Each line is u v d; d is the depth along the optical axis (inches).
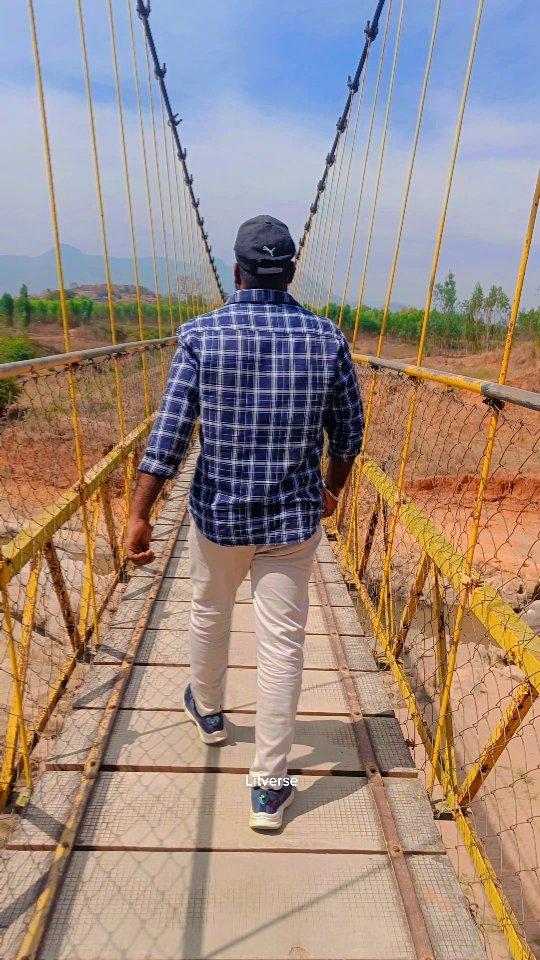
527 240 62.7
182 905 67.8
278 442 66.1
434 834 78.0
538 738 173.9
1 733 142.3
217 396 64.9
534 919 129.2
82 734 91.7
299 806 81.7
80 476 107.4
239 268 68.1
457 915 67.9
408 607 106.8
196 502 71.0
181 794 82.2
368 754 90.6
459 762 164.4
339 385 68.1
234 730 94.6
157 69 236.4
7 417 139.6
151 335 699.4
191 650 84.9
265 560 70.8
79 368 108.6
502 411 68.4
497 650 211.0
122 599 134.5
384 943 65.1
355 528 151.3
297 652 73.9
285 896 69.5
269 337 64.7
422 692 179.3
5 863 71.2
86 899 68.0
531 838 146.0
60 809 78.7
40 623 187.9
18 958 60.7
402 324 1606.8
